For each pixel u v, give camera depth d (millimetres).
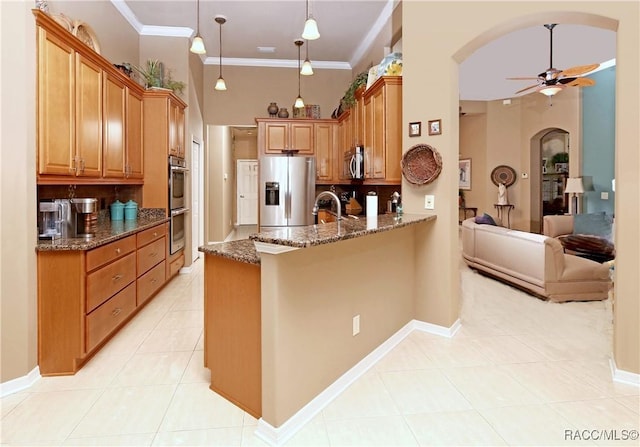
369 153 4086
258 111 6523
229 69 6445
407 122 3246
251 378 2037
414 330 3273
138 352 2822
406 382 2396
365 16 4809
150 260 3873
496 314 3676
